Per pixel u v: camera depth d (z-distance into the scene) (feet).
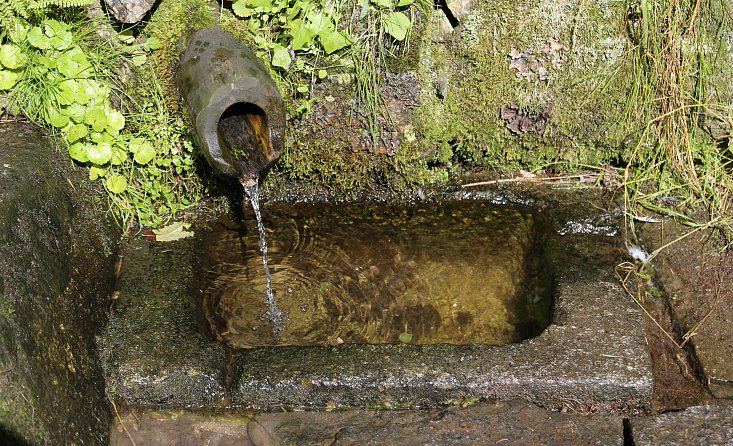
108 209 6.86
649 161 7.17
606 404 5.96
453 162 7.47
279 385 5.98
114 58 6.79
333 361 6.06
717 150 7.08
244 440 5.87
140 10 6.64
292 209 7.37
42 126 6.59
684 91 6.97
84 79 6.65
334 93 7.09
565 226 6.98
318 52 6.94
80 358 5.91
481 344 6.14
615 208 7.08
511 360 6.02
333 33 6.86
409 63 7.02
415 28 6.93
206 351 6.13
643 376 5.94
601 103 7.10
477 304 6.69
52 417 5.47
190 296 6.56
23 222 5.88
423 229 7.22
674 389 6.09
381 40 6.94
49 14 6.62
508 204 7.32
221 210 7.26
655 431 5.70
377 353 6.10
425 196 7.41
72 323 5.98
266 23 6.84
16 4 6.44
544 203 7.23
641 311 6.33
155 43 6.79
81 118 6.64
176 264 6.76
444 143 7.33
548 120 7.20
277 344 6.46
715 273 6.63
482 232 7.16
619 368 5.98
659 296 6.57
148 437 5.89
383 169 7.36
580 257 6.76
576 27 6.94
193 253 6.88
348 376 5.98
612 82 7.04
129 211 6.97
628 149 7.20
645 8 6.78
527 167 7.41
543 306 6.63
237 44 6.70
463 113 7.23
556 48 7.00
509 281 6.83
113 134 6.77
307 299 6.73
